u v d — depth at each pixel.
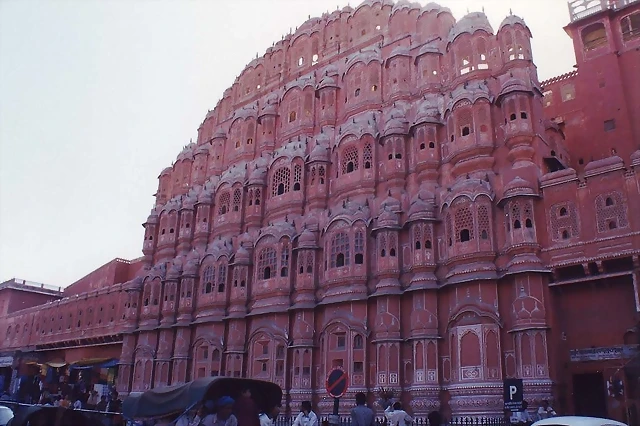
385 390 28.14
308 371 32.47
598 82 34.38
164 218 47.94
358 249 32.44
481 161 29.80
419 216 30.16
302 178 38.47
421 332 28.12
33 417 12.16
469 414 25.36
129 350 44.78
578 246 25.52
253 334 36.03
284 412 32.41
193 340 40.06
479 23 33.78
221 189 43.72
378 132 35.38
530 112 29.33
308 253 35.00
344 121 38.81
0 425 15.78
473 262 27.84
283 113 43.72
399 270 30.67
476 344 26.44
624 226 24.62
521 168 28.14
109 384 47.88
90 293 54.88
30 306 68.81
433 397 26.94
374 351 30.28
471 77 32.44
